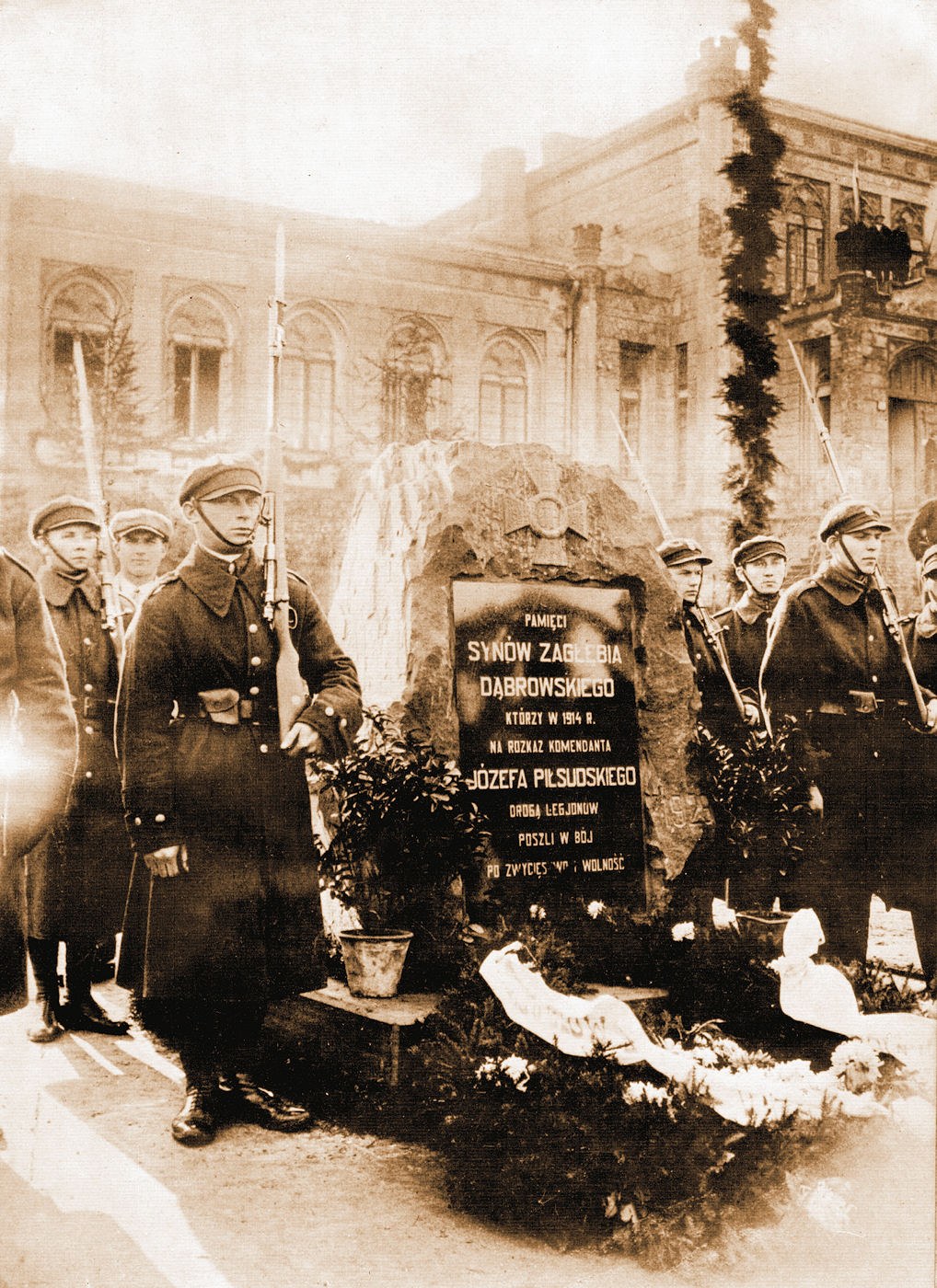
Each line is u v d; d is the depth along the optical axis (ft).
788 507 29.81
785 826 16.70
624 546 16.33
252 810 12.21
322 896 15.56
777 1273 9.25
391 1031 11.87
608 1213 9.61
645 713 16.21
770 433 26.81
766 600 19.71
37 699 11.62
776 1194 9.91
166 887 11.78
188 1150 11.05
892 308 32.68
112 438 21.22
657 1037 12.07
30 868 14.44
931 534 23.13
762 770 16.72
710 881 16.35
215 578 12.36
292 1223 9.71
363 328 26.53
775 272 23.89
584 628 15.79
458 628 14.75
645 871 15.83
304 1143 11.31
